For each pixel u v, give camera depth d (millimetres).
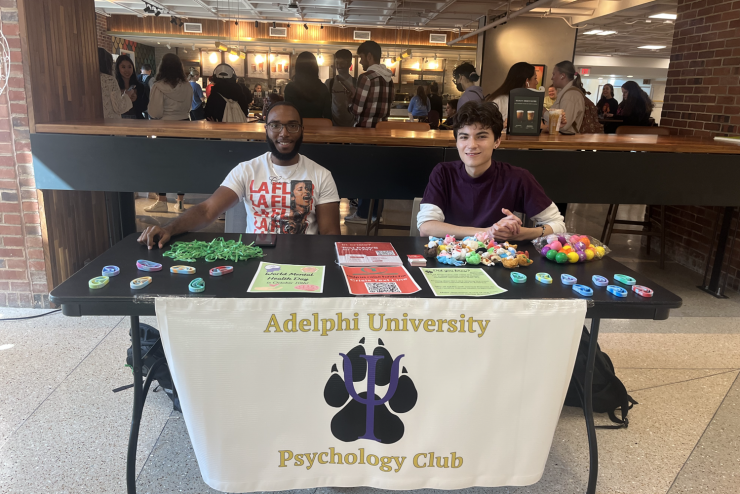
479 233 1765
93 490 1576
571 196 2945
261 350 1279
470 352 1309
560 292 1373
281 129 2150
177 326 1246
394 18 9477
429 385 1331
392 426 1360
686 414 2115
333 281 1415
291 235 1917
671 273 3959
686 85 4156
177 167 2760
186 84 4719
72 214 3123
